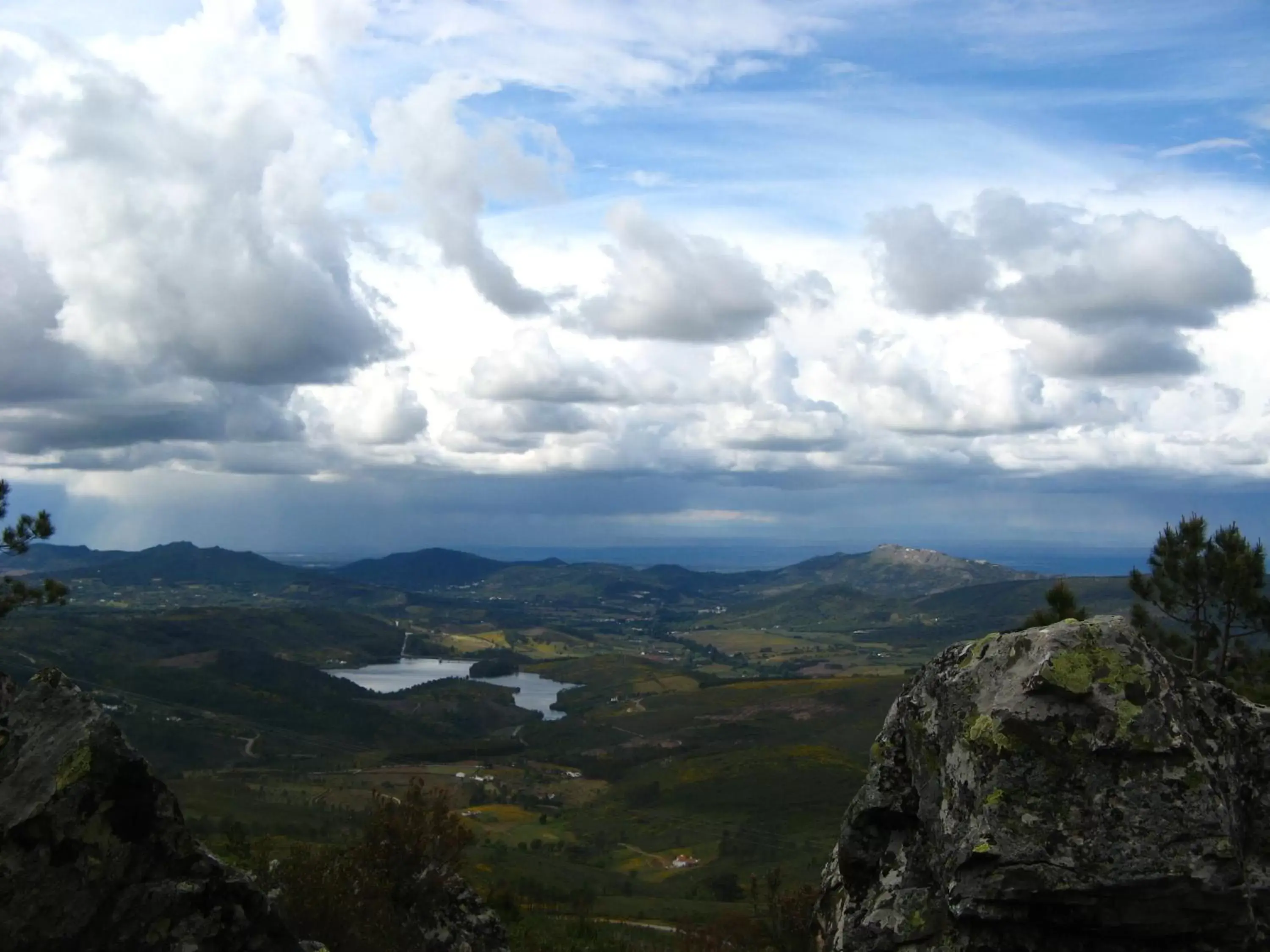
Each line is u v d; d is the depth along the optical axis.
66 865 8.19
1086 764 8.61
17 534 29.12
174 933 8.30
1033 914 8.40
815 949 11.07
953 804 9.19
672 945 26.53
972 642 10.34
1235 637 29.95
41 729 8.84
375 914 15.10
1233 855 8.05
